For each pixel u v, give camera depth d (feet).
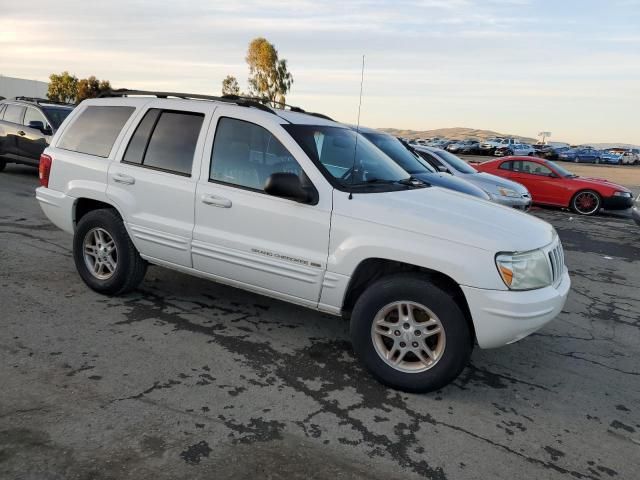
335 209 12.50
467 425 11.03
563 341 16.19
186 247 14.53
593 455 10.32
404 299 11.79
